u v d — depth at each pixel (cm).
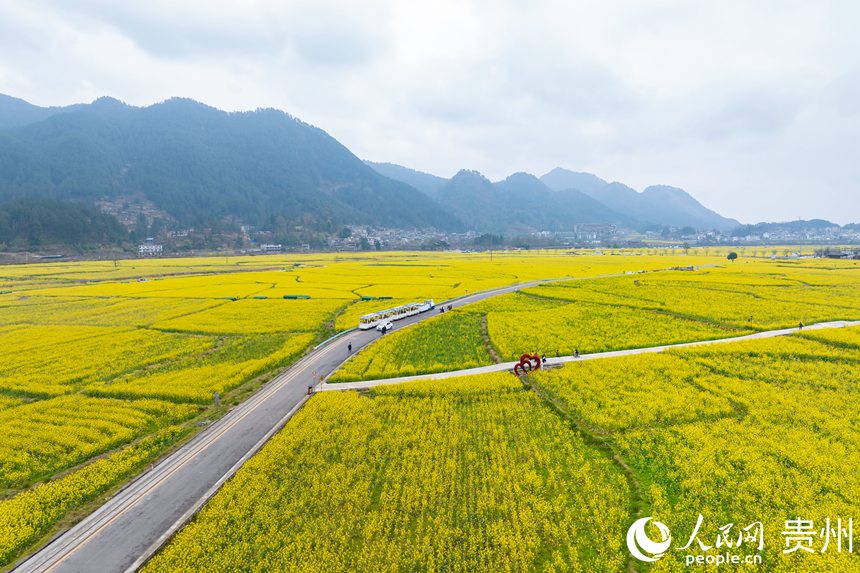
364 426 3838
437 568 2322
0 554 2497
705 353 5584
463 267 18725
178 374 5353
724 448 3344
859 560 2294
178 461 3438
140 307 9925
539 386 4716
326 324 8331
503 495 2894
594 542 2509
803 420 3759
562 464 3275
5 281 14738
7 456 3578
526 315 8281
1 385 5153
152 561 2420
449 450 3431
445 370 5359
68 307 9994
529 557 2373
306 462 3309
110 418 4184
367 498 2852
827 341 5938
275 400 4594
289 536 2567
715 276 13062
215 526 2655
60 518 2833
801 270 14750
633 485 3003
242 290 12356
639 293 10356
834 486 2850
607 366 5188
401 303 10006
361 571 2309
